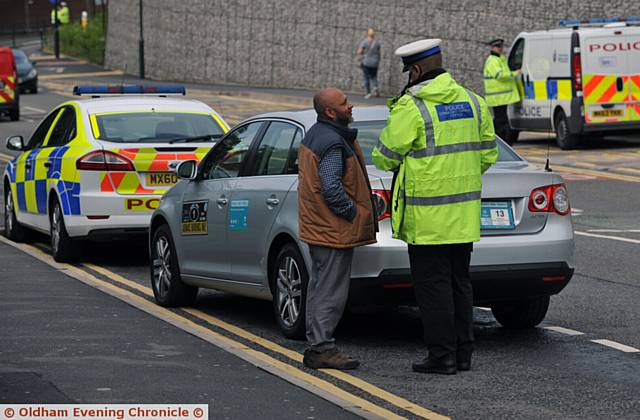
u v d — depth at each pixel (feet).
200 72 507.71
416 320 102.89
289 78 447.83
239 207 98.17
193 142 132.57
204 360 85.20
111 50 609.01
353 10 407.44
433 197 79.20
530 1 324.19
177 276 108.37
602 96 241.55
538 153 242.58
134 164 128.67
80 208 129.08
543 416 70.69
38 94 469.57
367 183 82.48
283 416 69.87
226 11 486.38
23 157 148.56
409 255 81.76
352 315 105.19
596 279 119.55
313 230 81.61
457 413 71.31
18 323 98.68
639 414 71.10
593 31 241.35
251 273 97.40
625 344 91.09
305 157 81.71
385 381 79.71
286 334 93.09
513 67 261.85
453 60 355.15
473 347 84.94
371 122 96.73
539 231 89.92
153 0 547.08
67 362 84.02
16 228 153.89
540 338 93.97
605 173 210.38
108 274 128.88
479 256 87.61
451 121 79.61
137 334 94.63
